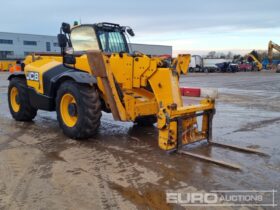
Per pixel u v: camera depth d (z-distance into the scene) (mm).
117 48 6934
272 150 5391
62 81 6133
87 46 6684
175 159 4848
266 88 17828
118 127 6977
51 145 5594
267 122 7746
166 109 4879
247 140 6027
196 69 46031
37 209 3342
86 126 5637
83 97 5594
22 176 4199
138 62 5559
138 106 5652
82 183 3975
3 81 20719
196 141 5500
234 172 4348
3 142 5797
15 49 69750
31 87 6965
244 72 46906
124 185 3914
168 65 5617
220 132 6656
